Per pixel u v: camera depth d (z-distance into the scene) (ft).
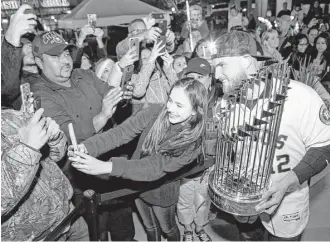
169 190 7.29
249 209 4.91
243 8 29.09
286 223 6.52
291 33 23.81
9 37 6.16
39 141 4.55
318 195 10.80
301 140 5.90
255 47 5.82
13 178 4.37
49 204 5.34
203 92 5.59
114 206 7.91
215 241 9.35
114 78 8.75
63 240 6.16
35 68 8.35
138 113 6.60
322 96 9.19
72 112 7.46
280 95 4.79
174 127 5.63
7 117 4.92
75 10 18.43
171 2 24.09
